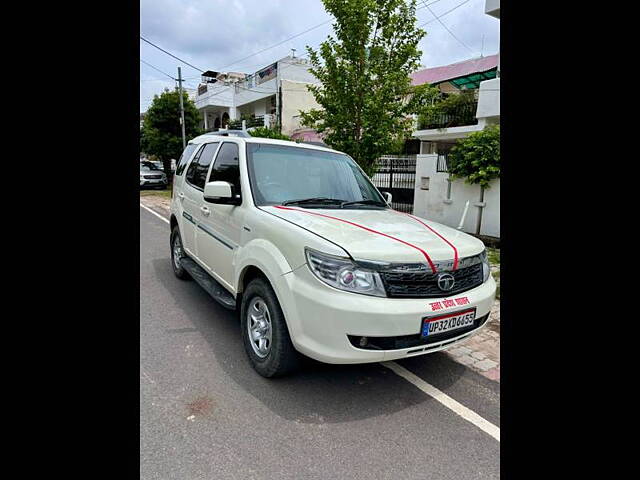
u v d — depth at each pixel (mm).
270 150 3615
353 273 2287
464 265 2658
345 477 1975
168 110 21250
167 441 2178
